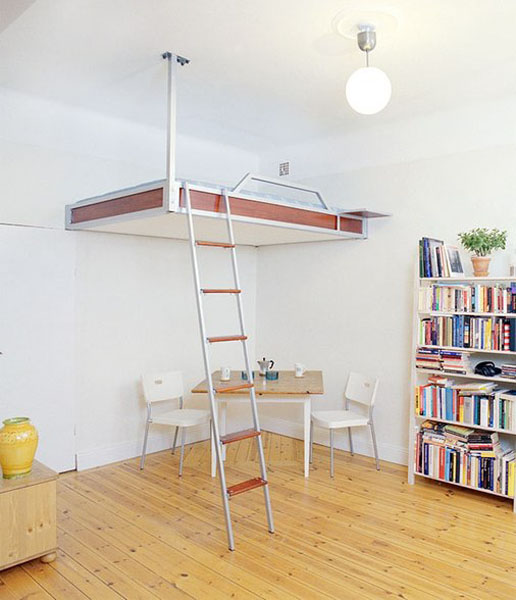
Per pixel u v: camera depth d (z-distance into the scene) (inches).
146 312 174.9
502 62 119.4
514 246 142.7
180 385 171.8
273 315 206.7
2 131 140.3
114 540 113.4
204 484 147.7
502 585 97.3
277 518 125.5
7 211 142.4
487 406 135.7
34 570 101.2
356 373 172.1
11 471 102.0
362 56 115.9
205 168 188.5
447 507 133.3
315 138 185.0
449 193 156.1
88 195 157.9
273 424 205.8
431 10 95.0
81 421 158.7
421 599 92.4
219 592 94.0
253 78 129.0
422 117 159.8
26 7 79.7
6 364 142.0
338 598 92.4
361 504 134.6
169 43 109.9
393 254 169.3
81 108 152.5
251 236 169.8
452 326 142.9
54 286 151.1
